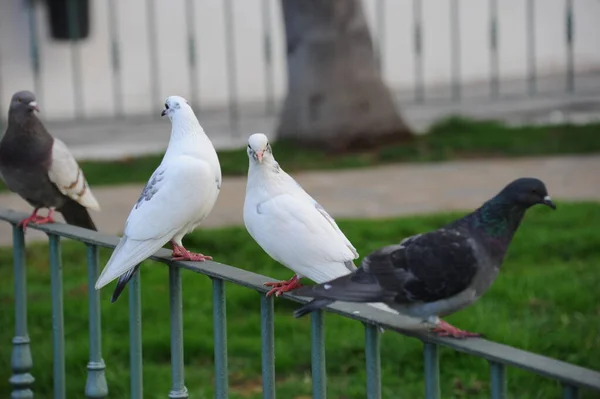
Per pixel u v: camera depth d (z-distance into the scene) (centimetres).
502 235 434
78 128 2042
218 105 2266
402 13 2330
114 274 526
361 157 1587
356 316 443
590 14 2445
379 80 1647
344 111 1619
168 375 814
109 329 910
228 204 1316
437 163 1539
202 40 2261
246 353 858
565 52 2438
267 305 489
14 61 2159
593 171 1431
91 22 2202
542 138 1656
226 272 509
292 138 1647
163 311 937
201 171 549
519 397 759
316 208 525
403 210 1242
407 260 425
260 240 518
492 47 2116
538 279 960
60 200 780
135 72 2244
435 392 420
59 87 2195
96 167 1571
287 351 849
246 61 2291
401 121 1659
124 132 1978
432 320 431
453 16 2356
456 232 432
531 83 2127
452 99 2141
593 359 800
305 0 1611
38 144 753
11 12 2147
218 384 516
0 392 809
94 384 614
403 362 830
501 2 2395
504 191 433
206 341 866
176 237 555
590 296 918
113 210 1288
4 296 992
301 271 502
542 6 2420
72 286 1005
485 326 848
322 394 468
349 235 1100
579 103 2042
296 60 1631
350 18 1625
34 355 851
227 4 2062
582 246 1059
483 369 805
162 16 2247
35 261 1091
